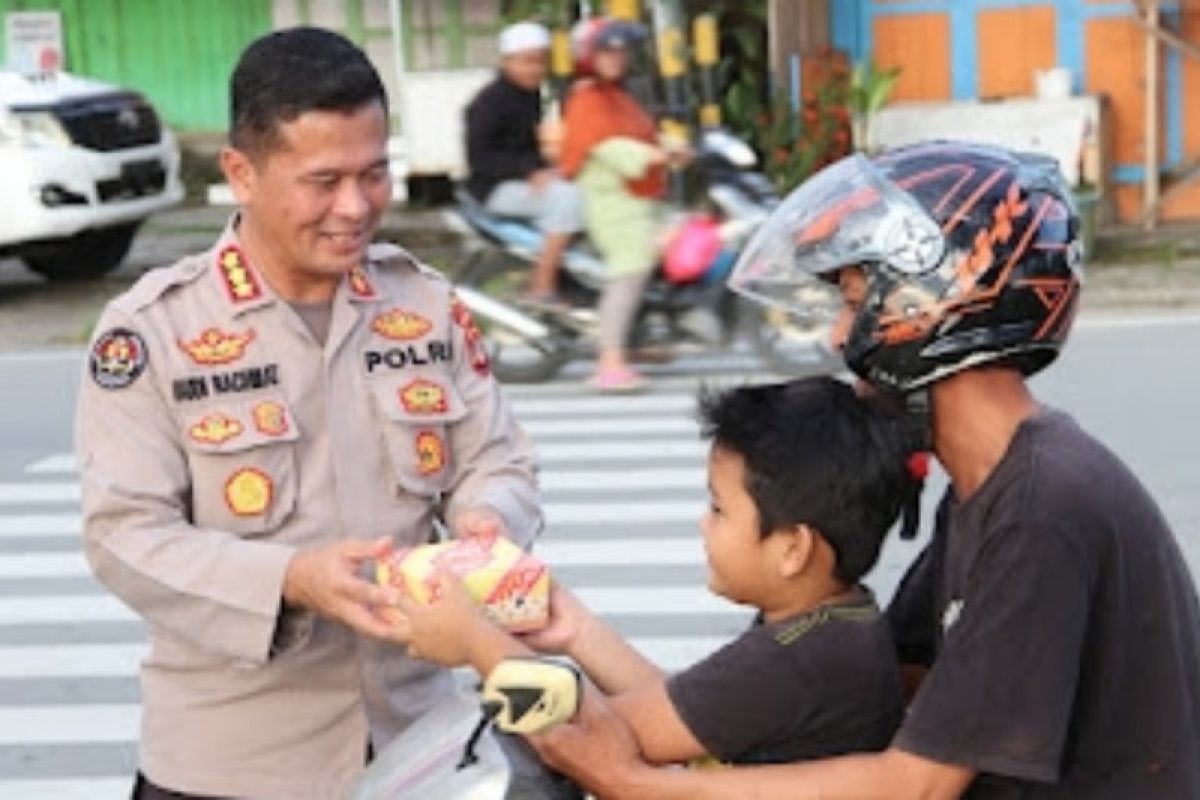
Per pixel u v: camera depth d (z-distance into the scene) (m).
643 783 3.33
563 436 13.25
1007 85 21.42
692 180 14.84
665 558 10.30
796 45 20.97
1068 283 3.29
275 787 3.93
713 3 21.03
